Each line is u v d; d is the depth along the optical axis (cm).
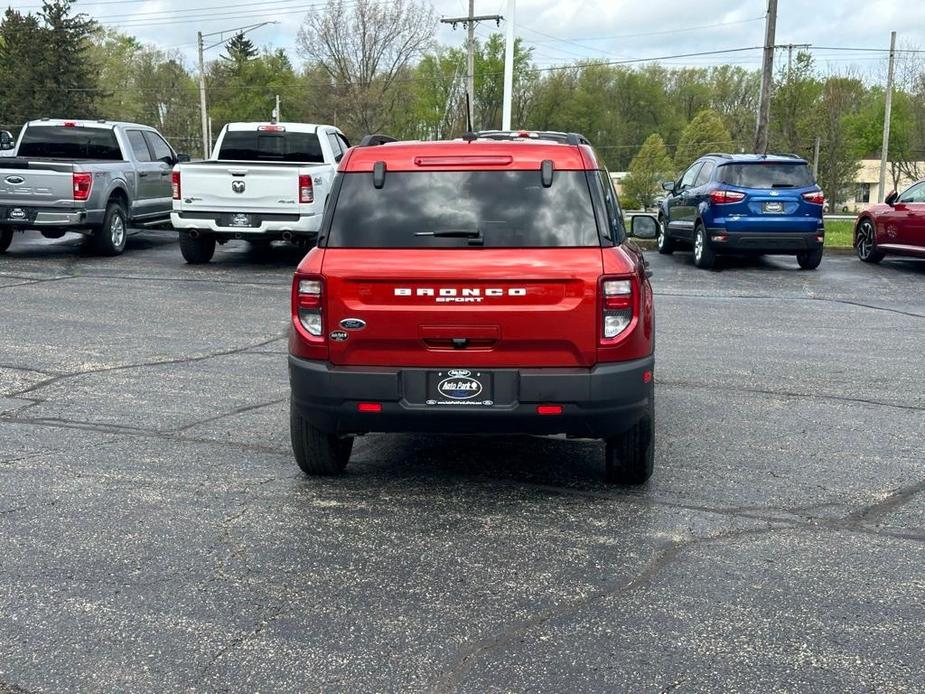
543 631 381
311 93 7888
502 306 488
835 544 471
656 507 520
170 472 572
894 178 7788
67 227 1545
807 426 682
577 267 488
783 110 6075
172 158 1852
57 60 6750
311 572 434
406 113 7806
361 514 506
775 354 937
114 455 602
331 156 1586
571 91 9181
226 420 682
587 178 511
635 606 402
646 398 507
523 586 421
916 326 1110
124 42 8969
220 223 1440
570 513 510
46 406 712
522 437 652
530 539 473
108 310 1115
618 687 340
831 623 388
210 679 345
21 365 839
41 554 452
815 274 1594
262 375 817
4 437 637
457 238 497
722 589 419
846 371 863
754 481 564
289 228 1432
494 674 349
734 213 1577
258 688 340
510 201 504
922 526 496
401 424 505
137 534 477
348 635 377
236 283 1343
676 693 336
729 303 1269
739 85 9819
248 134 1588
